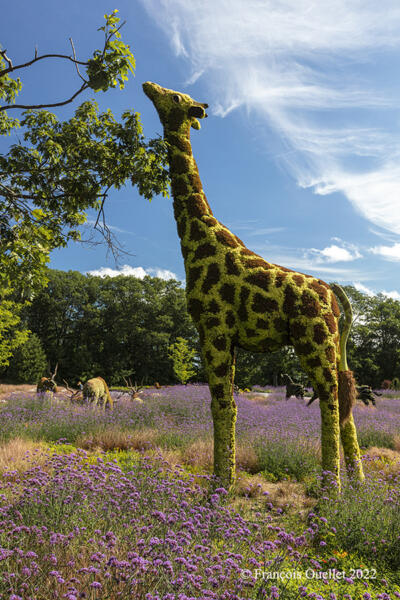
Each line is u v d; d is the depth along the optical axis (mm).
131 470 5312
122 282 42719
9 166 6215
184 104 7438
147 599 2209
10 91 7129
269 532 3850
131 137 6445
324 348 6027
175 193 7078
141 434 8586
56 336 42406
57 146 6125
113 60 5297
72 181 6438
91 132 7125
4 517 3283
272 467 6965
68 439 8570
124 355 41281
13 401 13109
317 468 6461
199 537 3281
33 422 9273
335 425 5898
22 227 5488
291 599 2719
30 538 2971
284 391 28469
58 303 41688
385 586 3256
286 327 6227
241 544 3377
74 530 3123
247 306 6211
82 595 2311
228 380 6172
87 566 2705
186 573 2469
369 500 4758
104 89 5418
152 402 14156
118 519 3432
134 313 42250
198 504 4312
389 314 43312
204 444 7875
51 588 2436
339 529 4168
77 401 13242
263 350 6508
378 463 7359
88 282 43844
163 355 41500
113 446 8117
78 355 38812
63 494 3684
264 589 2670
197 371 40156
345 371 6316
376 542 3953
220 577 2598
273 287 6238
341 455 7609
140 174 6594
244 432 9023
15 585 2301
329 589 3000
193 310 6473
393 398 24375
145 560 2412
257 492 5930
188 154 7266
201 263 6496
